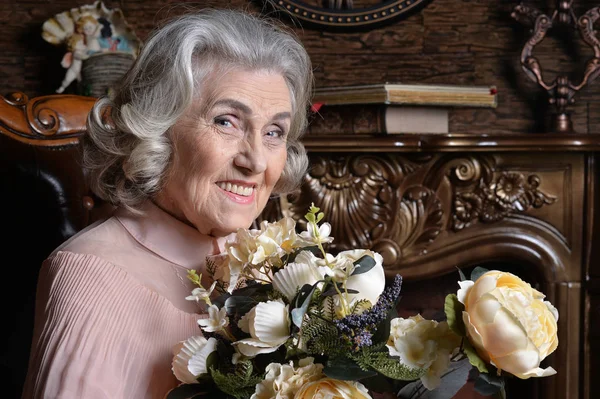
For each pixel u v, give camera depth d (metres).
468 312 0.85
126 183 1.20
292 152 1.39
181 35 1.12
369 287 0.89
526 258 2.12
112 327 1.03
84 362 0.98
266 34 1.18
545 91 2.37
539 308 0.87
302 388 0.83
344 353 0.86
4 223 1.48
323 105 2.06
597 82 2.39
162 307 1.09
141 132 1.12
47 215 1.50
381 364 0.85
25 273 1.48
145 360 1.04
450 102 2.06
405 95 2.01
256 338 0.85
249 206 1.16
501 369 0.85
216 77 1.11
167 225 1.17
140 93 1.14
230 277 0.96
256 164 1.12
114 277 1.07
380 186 2.06
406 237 2.08
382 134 2.05
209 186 1.13
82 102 1.59
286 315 0.86
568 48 2.41
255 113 1.12
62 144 1.53
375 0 2.36
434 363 0.86
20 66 2.24
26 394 0.99
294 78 1.24
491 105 2.11
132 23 2.29
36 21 2.23
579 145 2.03
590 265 2.12
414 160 2.07
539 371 0.84
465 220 2.09
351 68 2.37
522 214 2.11
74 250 1.11
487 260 2.12
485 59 2.41
